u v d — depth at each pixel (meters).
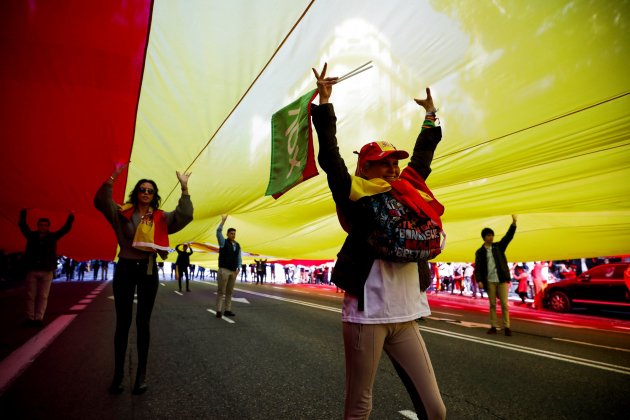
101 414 2.84
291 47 3.68
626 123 4.52
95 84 3.88
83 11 2.91
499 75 3.90
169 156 5.61
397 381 3.83
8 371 3.90
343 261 1.72
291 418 2.86
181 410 2.96
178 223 3.45
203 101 4.35
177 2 3.00
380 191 1.66
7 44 3.24
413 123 4.92
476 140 5.10
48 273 6.78
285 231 11.19
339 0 3.18
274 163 2.28
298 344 5.51
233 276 8.47
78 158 5.49
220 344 5.37
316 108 1.83
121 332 3.29
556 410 3.14
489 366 4.56
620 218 9.28
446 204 8.55
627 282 10.40
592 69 3.65
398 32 3.62
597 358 5.18
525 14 3.24
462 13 3.36
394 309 1.65
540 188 7.36
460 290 19.89
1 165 5.59
